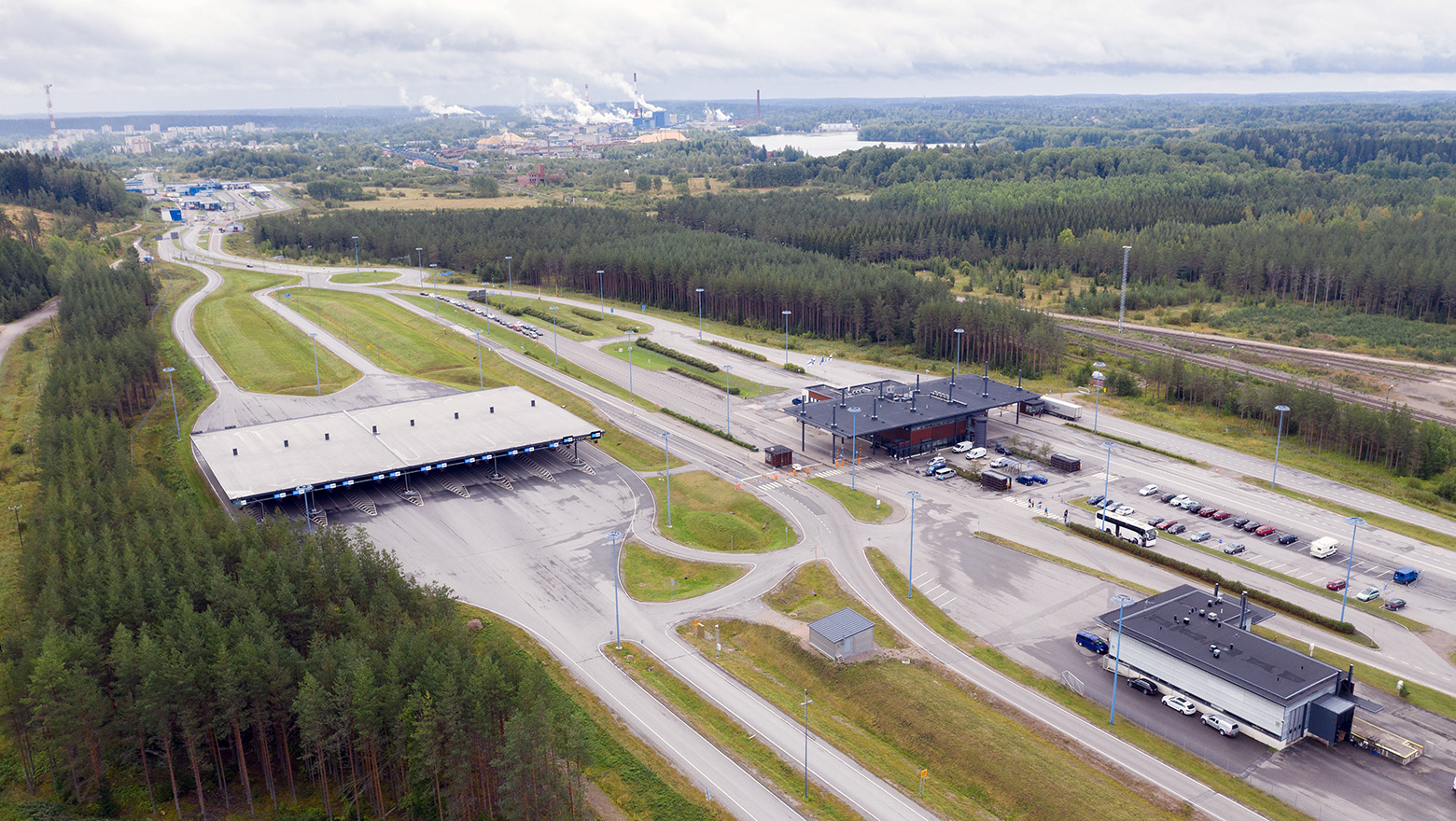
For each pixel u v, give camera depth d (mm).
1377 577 118625
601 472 160875
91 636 86438
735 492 149250
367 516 142625
